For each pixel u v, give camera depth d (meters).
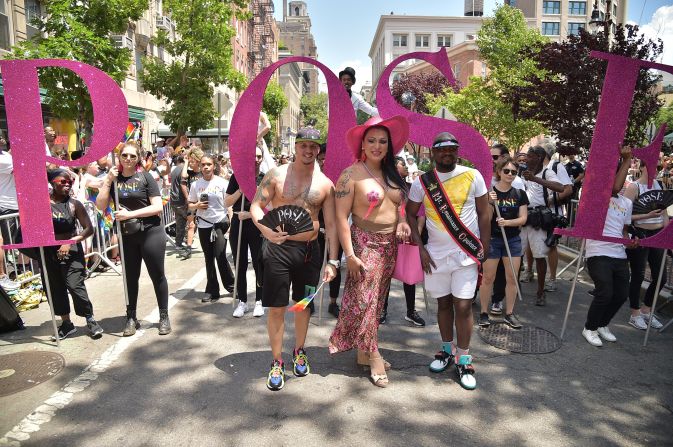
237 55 42.06
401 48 73.88
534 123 20.12
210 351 4.30
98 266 7.31
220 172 10.24
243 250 5.23
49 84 9.22
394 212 3.74
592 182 4.32
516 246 4.98
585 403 3.46
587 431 3.11
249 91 4.26
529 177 5.91
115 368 3.94
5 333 4.73
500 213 4.95
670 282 6.00
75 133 12.84
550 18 61.56
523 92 9.07
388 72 5.08
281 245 3.55
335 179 4.59
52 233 4.26
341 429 3.10
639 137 8.30
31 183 4.20
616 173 4.63
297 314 3.79
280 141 54.97
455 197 3.69
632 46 7.97
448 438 3.01
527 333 4.82
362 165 3.70
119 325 4.93
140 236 4.55
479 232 3.83
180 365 4.01
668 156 14.66
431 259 3.80
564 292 6.32
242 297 5.28
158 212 4.52
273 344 3.69
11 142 4.12
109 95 4.23
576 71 8.15
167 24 24.91
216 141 29.45
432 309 5.63
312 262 3.69
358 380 3.78
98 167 7.92
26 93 4.12
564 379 3.83
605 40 8.15
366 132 3.60
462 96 22.80
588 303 5.84
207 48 16.06
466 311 3.71
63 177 4.57
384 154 3.60
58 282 4.55
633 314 5.08
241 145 4.38
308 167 3.62
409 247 4.01
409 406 3.39
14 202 6.38
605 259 4.47
